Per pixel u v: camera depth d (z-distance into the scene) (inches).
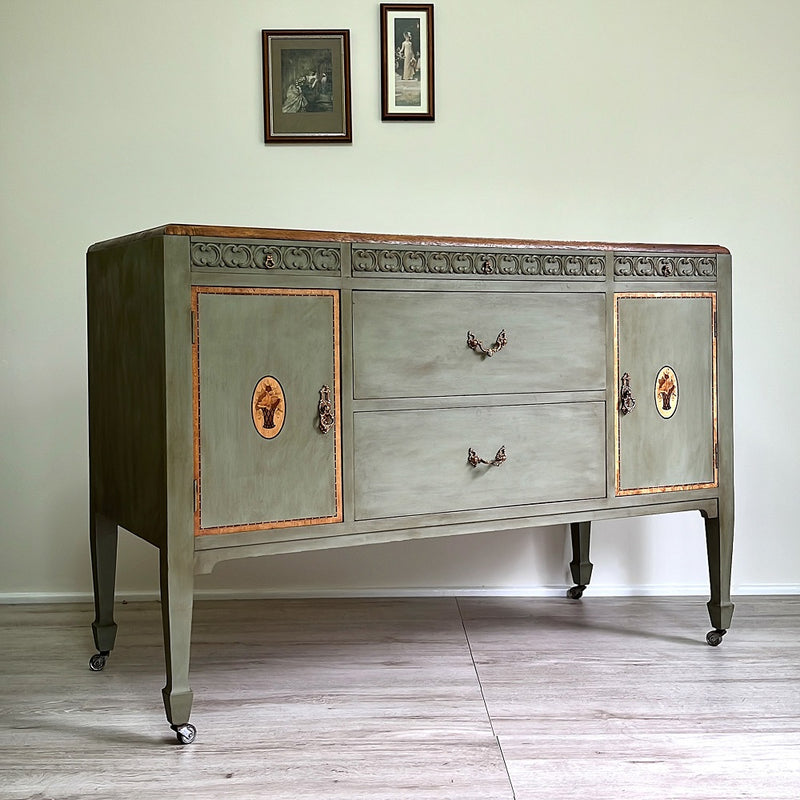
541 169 122.8
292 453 84.5
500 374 93.4
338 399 86.4
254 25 120.2
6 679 94.0
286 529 84.5
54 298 120.4
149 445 81.9
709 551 104.3
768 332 123.7
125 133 120.1
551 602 122.0
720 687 90.0
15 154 119.3
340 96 121.0
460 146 122.2
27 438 121.0
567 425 96.7
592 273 97.0
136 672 96.0
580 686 90.6
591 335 97.3
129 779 72.0
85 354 121.3
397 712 84.6
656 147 123.1
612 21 122.2
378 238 87.4
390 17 120.6
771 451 124.6
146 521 83.2
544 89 122.3
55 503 121.7
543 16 122.0
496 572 125.3
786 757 74.7
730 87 122.6
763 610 117.6
